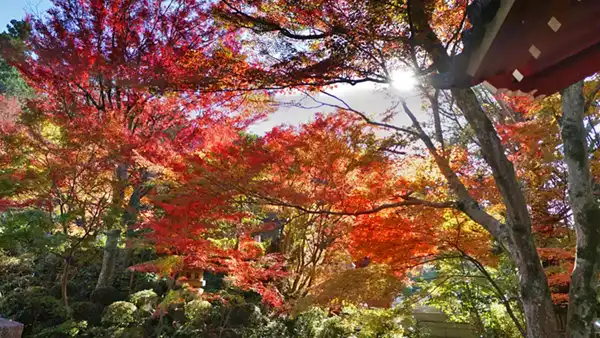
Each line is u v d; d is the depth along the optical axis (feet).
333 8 15.40
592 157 22.26
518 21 5.71
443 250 20.71
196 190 20.13
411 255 20.43
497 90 7.18
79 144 24.80
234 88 18.84
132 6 28.91
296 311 20.34
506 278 24.07
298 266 30.73
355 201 20.59
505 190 15.79
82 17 28.53
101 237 38.73
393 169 21.36
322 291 19.86
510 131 20.12
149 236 24.17
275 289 27.96
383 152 20.58
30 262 33.94
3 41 25.41
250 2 17.02
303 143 20.59
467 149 23.26
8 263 31.55
